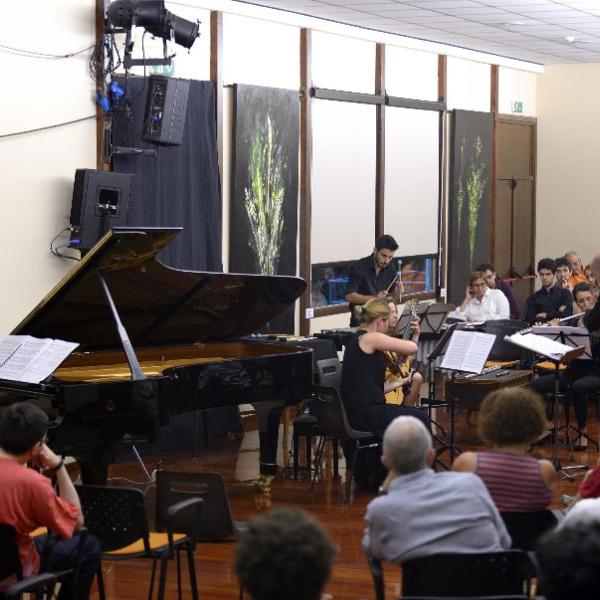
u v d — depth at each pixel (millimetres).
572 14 11383
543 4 10734
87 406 5918
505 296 11648
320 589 2273
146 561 6246
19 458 4438
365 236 12594
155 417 6191
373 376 7672
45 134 8094
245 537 2344
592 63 16062
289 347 7711
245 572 2271
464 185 14469
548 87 16344
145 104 8781
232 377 6848
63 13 8188
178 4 9586
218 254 9844
